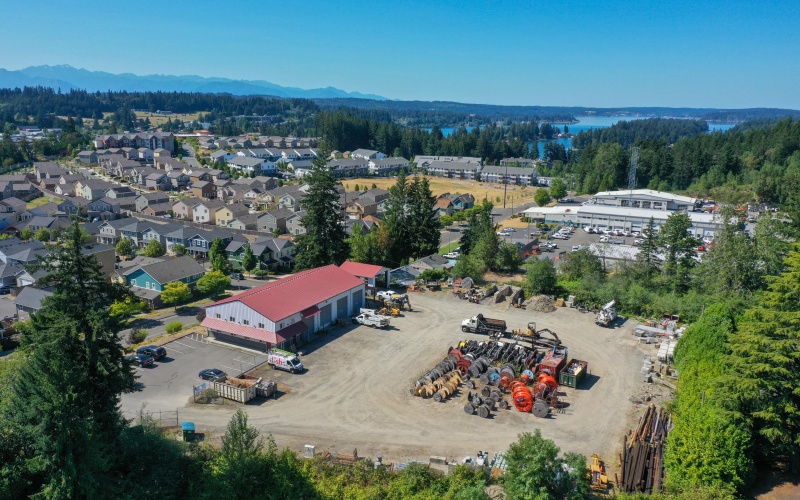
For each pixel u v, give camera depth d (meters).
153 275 65.56
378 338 46.19
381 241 72.25
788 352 26.50
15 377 23.25
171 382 38.12
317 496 24.05
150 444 26.25
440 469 27.14
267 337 42.47
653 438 28.75
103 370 24.50
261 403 35.19
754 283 50.50
